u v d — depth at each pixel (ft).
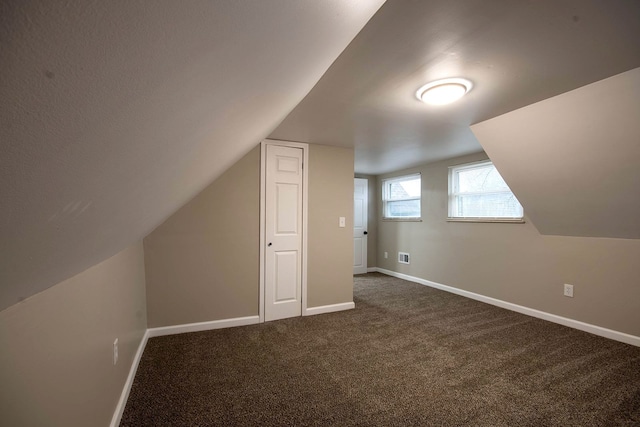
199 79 1.57
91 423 3.93
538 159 8.37
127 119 1.34
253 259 10.07
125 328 5.97
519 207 11.36
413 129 9.08
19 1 0.59
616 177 7.41
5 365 2.21
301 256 10.86
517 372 6.80
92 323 4.03
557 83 5.91
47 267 2.22
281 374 6.69
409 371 6.84
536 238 10.68
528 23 4.01
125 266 6.10
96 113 1.11
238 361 7.29
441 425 5.12
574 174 8.07
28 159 1.03
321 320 10.32
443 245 14.53
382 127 8.86
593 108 6.46
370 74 5.48
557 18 3.92
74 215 1.80
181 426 5.05
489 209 12.48
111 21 0.81
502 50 4.70
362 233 19.24
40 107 0.89
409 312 11.19
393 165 15.80
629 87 5.74
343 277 11.60
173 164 2.79
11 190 1.11
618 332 8.64
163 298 8.96
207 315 9.46
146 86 1.21
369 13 2.66
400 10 3.72
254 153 10.10
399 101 6.78
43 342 2.76
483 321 10.19
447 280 14.34
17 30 0.64
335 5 1.96
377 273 18.99
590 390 6.10
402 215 17.79
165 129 1.82
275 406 5.58
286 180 10.60
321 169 11.21
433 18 3.89
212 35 1.27
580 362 7.27
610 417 5.30
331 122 8.38
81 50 0.83
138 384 6.25
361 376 6.63
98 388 4.22
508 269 11.59
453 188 14.12
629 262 8.51
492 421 5.21
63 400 3.14
